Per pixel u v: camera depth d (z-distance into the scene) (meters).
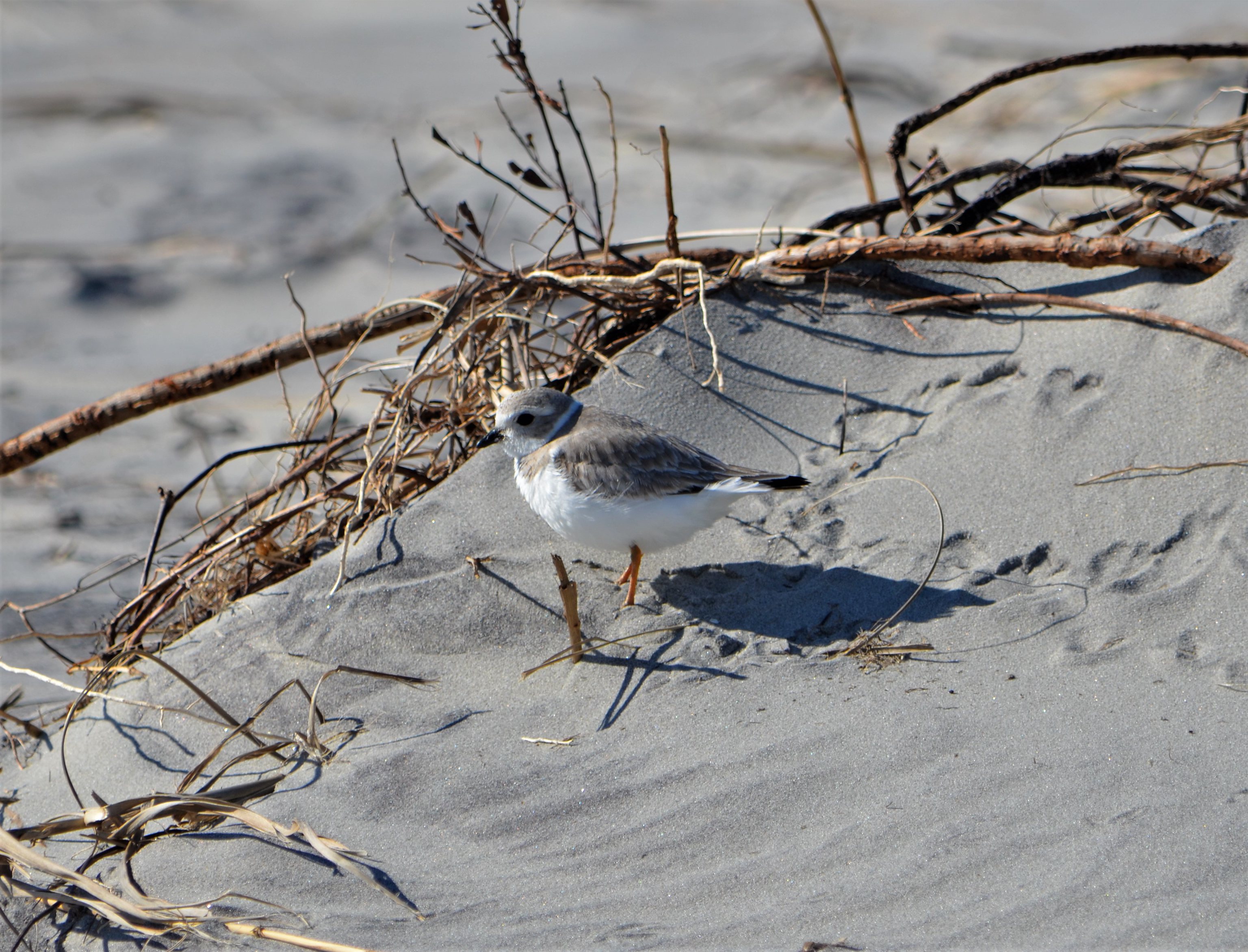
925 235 12.02
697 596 9.44
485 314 11.39
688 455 9.23
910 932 6.44
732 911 6.79
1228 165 12.70
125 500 17.03
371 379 21.08
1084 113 28.17
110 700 9.84
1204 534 8.84
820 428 10.77
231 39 43.12
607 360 11.44
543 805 7.76
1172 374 9.90
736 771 7.69
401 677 9.17
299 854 7.75
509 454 9.84
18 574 14.66
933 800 7.21
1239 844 6.56
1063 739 7.47
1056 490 9.53
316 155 31.42
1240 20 35.00
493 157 30.42
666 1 43.97
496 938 6.87
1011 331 10.90
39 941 7.65
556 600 9.56
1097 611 8.52
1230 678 7.75
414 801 8.00
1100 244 10.66
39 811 9.13
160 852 8.06
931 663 8.39
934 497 9.78
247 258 25.88
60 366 21.84
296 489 12.08
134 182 30.20
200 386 13.09
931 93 32.22
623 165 29.56
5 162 31.69
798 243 13.13
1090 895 6.45
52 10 44.50
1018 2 39.72
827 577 9.39
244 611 10.14
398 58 40.59
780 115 32.22
